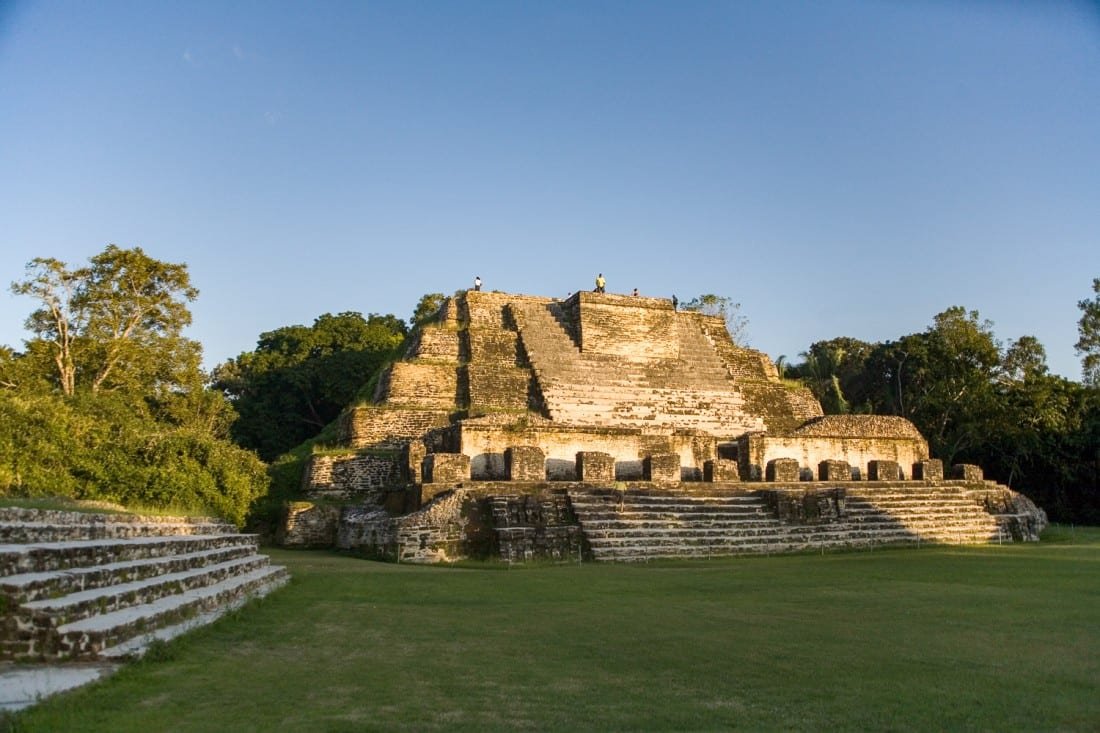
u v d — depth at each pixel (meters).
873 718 5.86
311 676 7.10
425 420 32.75
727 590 13.63
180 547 12.36
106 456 20.84
